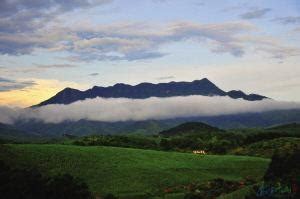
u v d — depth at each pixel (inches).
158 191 3907.5
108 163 4746.6
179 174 4530.0
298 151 3457.2
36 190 3287.4
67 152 4955.7
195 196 3499.0
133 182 4158.5
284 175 3085.6
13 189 3223.4
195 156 5600.4
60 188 3385.8
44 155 4704.7
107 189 3929.6
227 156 5733.3
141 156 5251.0
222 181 4119.1
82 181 4082.2
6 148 4687.5
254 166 5029.5
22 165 4293.8
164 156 5413.4
